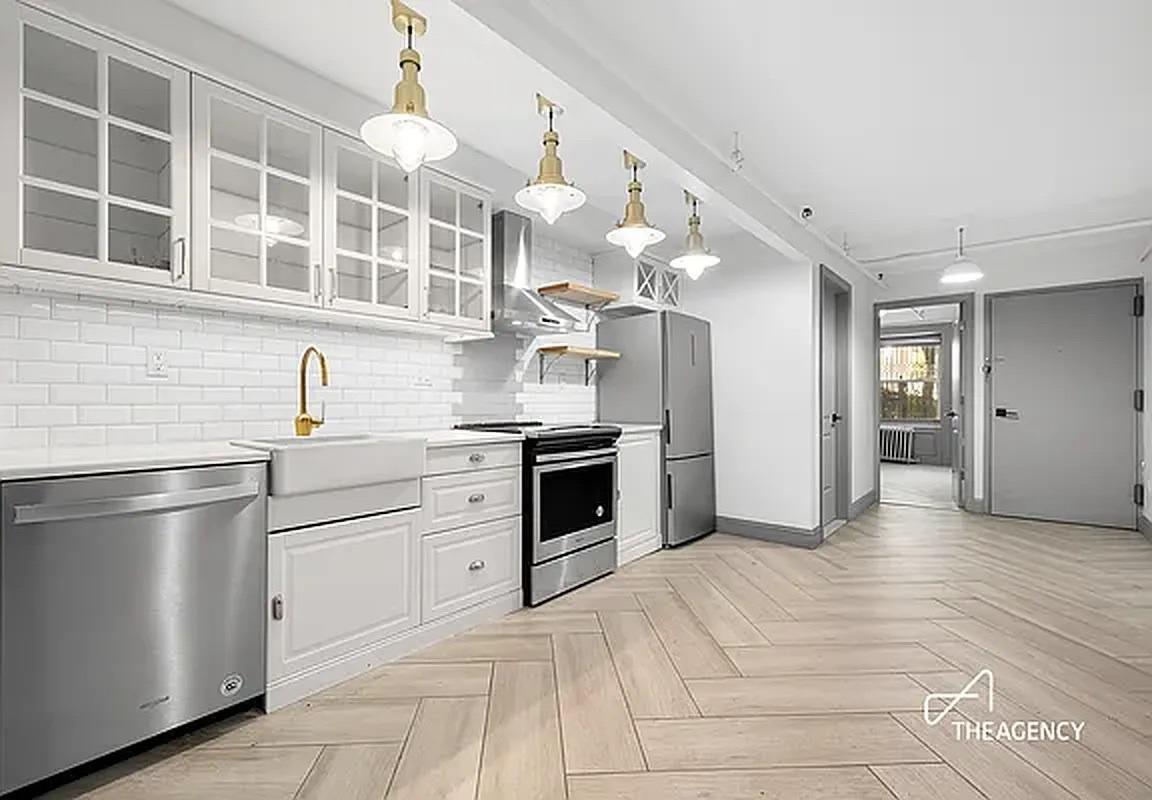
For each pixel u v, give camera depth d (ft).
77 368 6.90
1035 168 10.96
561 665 7.84
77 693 5.18
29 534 4.94
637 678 7.45
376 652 7.73
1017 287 17.72
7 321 6.43
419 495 8.34
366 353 10.03
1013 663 7.84
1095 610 9.87
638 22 6.74
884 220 13.87
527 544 10.21
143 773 5.47
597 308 14.90
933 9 6.57
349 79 8.00
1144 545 14.37
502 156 10.37
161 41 6.46
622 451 12.83
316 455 6.90
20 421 6.52
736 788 5.27
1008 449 17.95
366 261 8.76
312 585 7.02
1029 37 7.09
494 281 11.66
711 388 15.93
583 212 12.85
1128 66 7.69
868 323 19.71
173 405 7.66
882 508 19.58
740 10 6.56
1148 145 10.03
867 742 6.00
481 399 12.26
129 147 7.05
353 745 5.96
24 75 6.43
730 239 15.53
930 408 35.06
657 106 8.54
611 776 5.46
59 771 5.08
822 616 9.64
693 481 14.93
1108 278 16.34
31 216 6.35
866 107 8.71
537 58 6.47
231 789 5.25
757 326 15.24
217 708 6.11
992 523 17.07
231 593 6.22
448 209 10.36
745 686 7.23
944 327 32.76
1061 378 17.11
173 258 6.73
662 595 10.76
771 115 8.93
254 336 8.50
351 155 8.62
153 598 5.63
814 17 6.68
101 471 5.31
